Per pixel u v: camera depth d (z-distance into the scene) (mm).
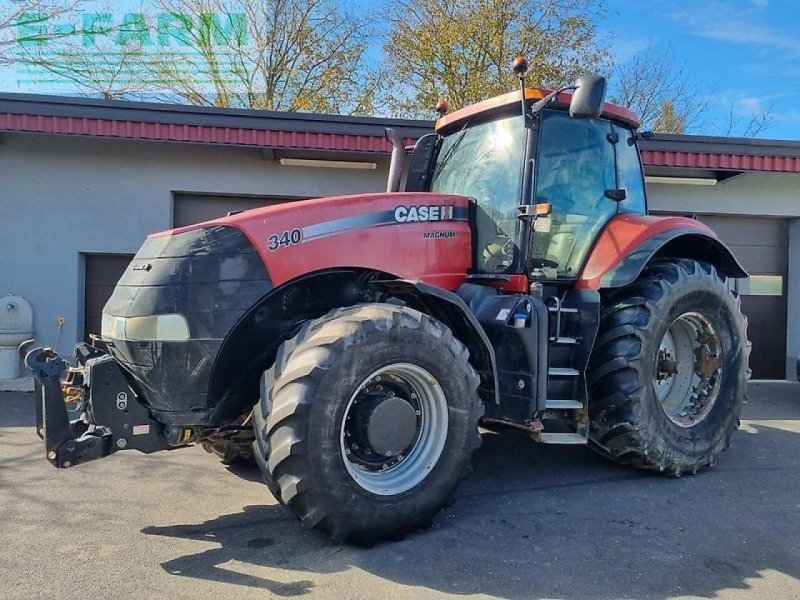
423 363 3217
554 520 3514
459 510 3656
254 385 3523
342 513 2967
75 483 4062
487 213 4156
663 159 7840
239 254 3238
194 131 7172
